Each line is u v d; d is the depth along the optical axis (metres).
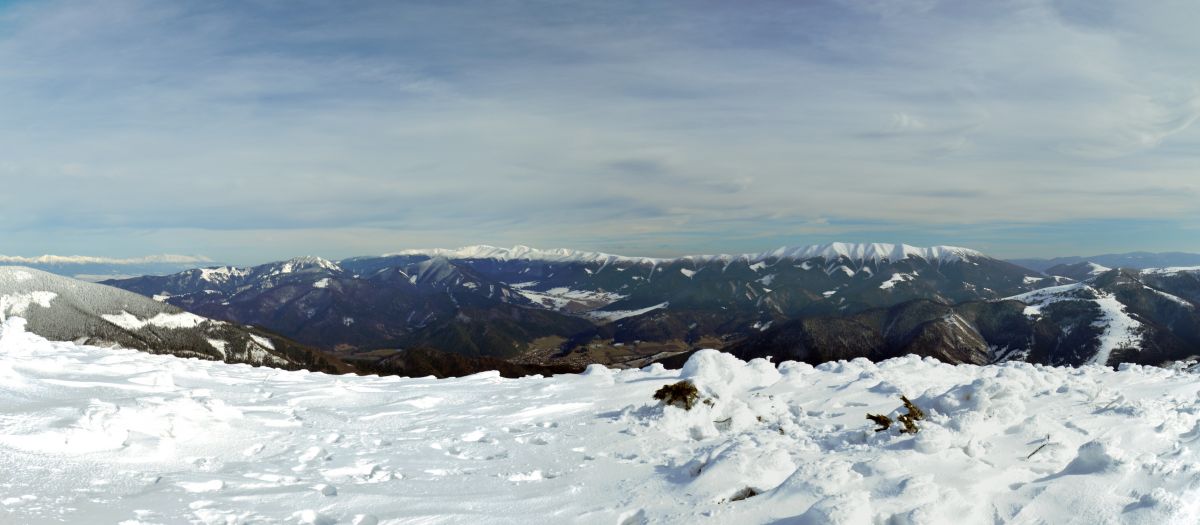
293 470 7.17
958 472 6.38
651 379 12.65
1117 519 5.36
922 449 7.23
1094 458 6.39
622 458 8.03
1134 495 5.79
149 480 6.40
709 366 11.98
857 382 12.33
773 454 6.93
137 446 7.08
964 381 12.82
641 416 9.90
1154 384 12.68
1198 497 5.61
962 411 8.40
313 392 11.42
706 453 7.37
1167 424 8.61
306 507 5.93
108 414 7.42
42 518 5.11
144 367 12.24
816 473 6.04
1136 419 8.98
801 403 10.93
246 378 12.89
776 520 5.56
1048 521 5.49
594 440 8.84
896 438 7.99
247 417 9.14
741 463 6.73
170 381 11.20
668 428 9.26
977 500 5.81
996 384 8.95
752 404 10.29
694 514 5.82
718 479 6.50
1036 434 7.98
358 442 8.52
